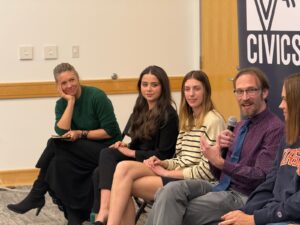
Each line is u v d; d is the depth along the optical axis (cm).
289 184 242
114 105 548
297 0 314
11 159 528
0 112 522
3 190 513
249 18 340
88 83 537
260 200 258
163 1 552
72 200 378
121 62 546
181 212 279
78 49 533
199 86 319
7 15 515
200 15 559
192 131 323
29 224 408
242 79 283
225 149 292
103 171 340
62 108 408
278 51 325
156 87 351
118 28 542
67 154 379
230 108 510
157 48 554
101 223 326
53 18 525
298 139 243
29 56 521
